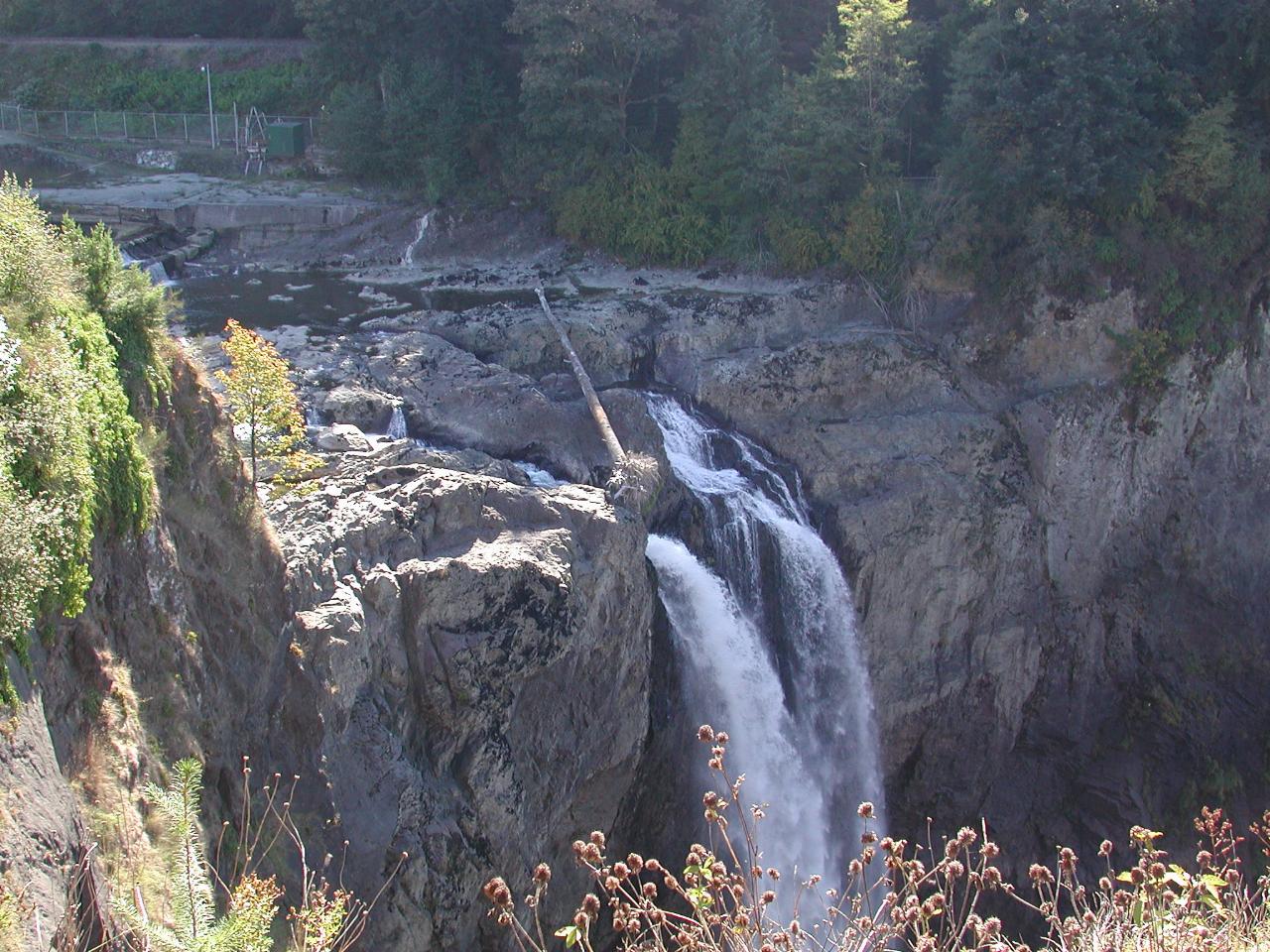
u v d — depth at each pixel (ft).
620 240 156.25
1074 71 135.85
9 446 50.60
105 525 59.57
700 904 37.47
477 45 169.68
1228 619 138.62
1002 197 141.59
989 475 130.41
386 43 171.32
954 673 127.85
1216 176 137.39
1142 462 137.59
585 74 159.43
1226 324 139.23
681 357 134.10
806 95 147.84
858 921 39.91
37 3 221.25
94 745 53.42
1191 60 145.79
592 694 93.66
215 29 218.18
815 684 119.75
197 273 149.69
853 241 145.07
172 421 71.56
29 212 65.62
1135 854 127.85
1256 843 129.49
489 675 84.94
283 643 74.79
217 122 191.93
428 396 114.62
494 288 149.38
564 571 89.04
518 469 103.86
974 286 142.10
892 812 128.57
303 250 157.89
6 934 35.99
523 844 87.92
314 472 92.99
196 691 65.92
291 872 68.28
